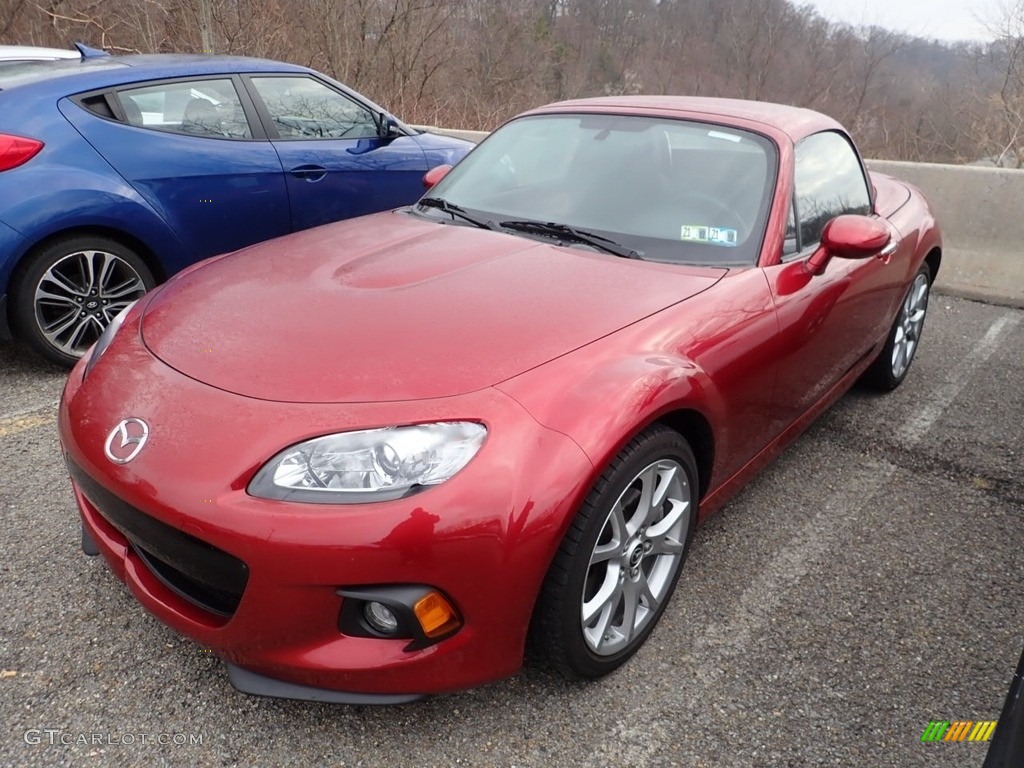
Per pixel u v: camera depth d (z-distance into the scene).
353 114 5.04
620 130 3.18
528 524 1.83
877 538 2.98
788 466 3.49
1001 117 14.66
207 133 4.34
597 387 2.01
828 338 3.06
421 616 1.81
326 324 2.17
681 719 2.12
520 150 3.29
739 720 2.13
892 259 3.60
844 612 2.57
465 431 1.85
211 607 1.95
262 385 1.96
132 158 4.02
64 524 2.77
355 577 1.76
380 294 2.32
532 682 2.21
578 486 1.88
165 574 2.05
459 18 14.73
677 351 2.25
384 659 1.84
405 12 13.32
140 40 11.77
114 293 4.08
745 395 2.53
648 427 2.12
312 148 4.73
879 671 2.33
